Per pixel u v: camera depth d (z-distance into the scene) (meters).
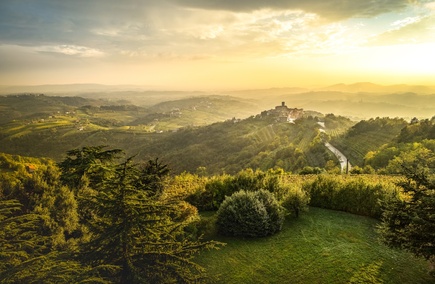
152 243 7.91
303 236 14.43
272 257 12.61
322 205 19.02
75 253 7.92
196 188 20.09
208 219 15.48
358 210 17.59
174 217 10.71
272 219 15.11
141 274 7.73
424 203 9.32
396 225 9.72
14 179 12.59
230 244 13.97
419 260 11.67
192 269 11.47
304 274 11.23
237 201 15.45
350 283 10.41
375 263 11.57
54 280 6.94
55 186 12.54
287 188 19.08
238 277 11.37
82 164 13.27
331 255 12.38
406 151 50.81
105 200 7.88
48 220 10.86
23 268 7.25
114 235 7.82
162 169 16.94
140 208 8.04
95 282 7.21
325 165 66.06
